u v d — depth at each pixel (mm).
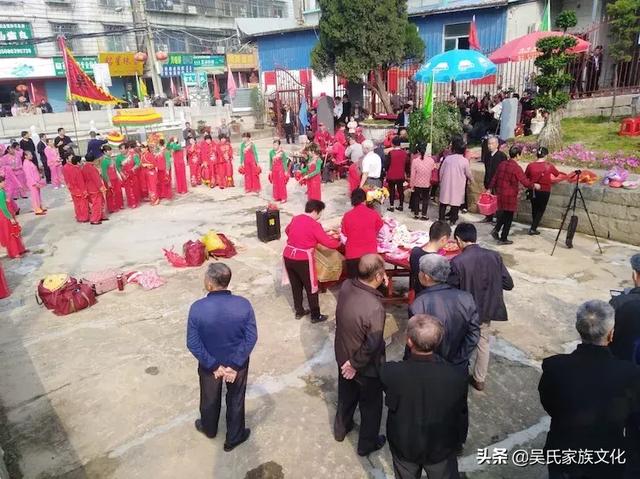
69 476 4082
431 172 10375
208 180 15047
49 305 7062
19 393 5223
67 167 11344
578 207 9289
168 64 33844
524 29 18188
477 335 3826
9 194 12836
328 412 4781
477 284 4430
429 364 2934
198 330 3893
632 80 14570
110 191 12422
